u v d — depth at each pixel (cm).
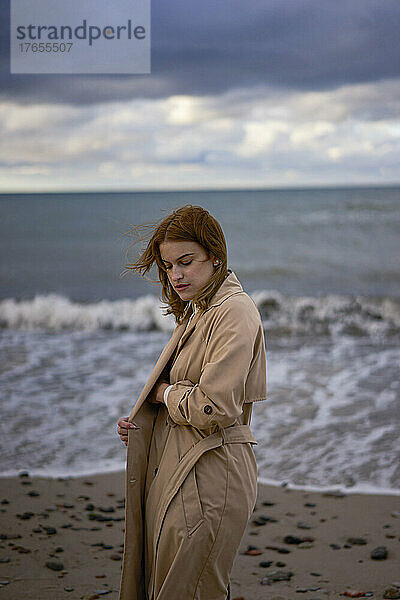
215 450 216
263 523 426
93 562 358
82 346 1152
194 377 221
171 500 213
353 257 2452
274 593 321
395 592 316
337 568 354
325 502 466
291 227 2880
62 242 2803
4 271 2370
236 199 3553
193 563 208
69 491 486
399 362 972
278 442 608
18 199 3148
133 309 1532
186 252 219
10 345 1165
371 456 562
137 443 230
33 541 388
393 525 419
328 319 1477
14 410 717
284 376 887
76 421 676
